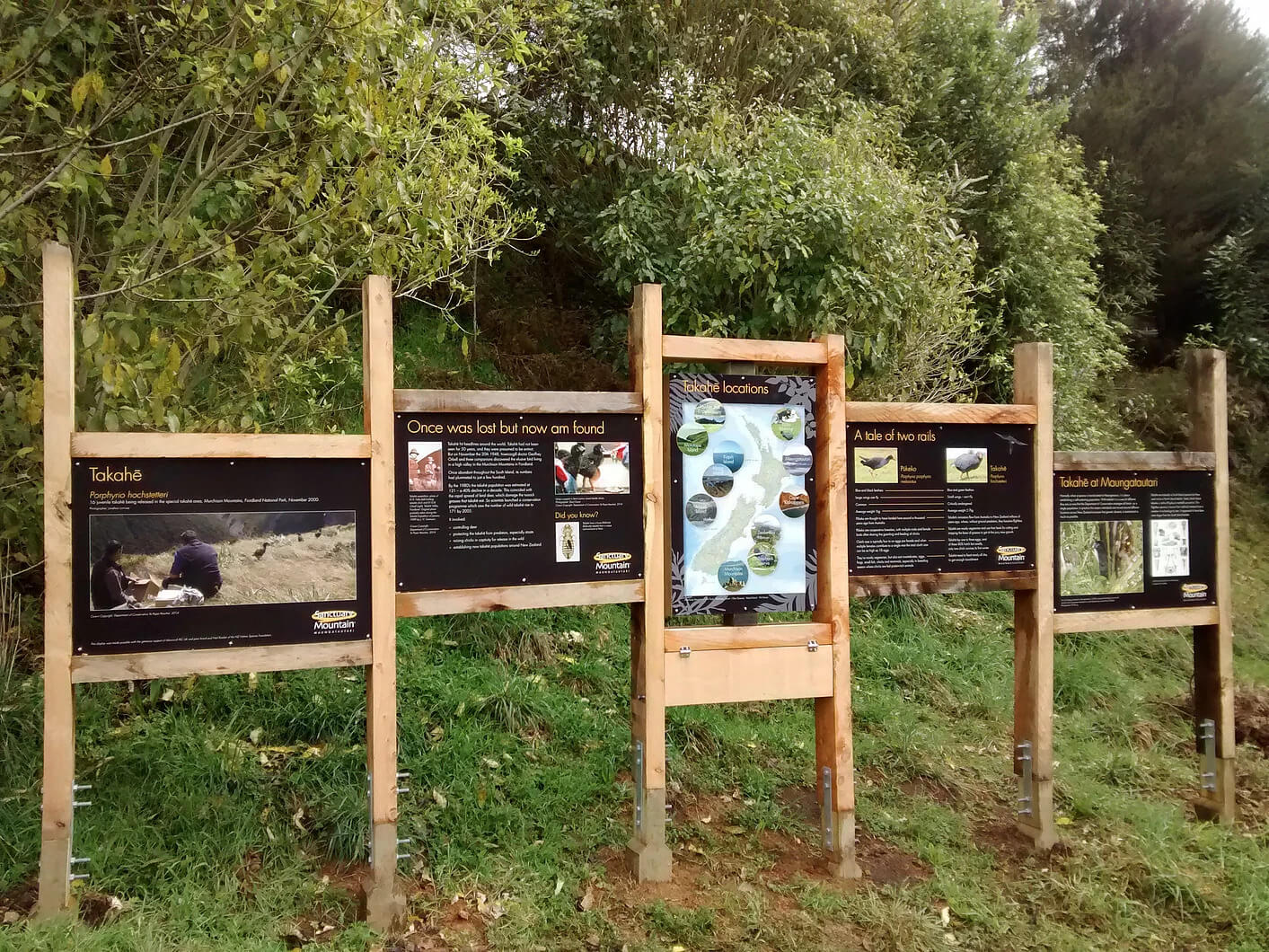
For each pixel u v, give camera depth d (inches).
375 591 138.0
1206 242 571.2
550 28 291.7
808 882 154.6
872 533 168.9
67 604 124.3
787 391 163.8
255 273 172.2
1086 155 589.0
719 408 160.1
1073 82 642.2
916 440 171.6
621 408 153.3
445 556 144.3
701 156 272.5
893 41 372.5
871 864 164.7
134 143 179.5
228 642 131.5
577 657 218.7
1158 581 188.9
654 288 155.4
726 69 319.9
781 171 255.9
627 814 167.9
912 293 263.0
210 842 141.7
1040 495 177.8
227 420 172.1
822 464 165.0
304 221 169.3
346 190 189.6
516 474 148.3
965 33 402.3
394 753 137.6
